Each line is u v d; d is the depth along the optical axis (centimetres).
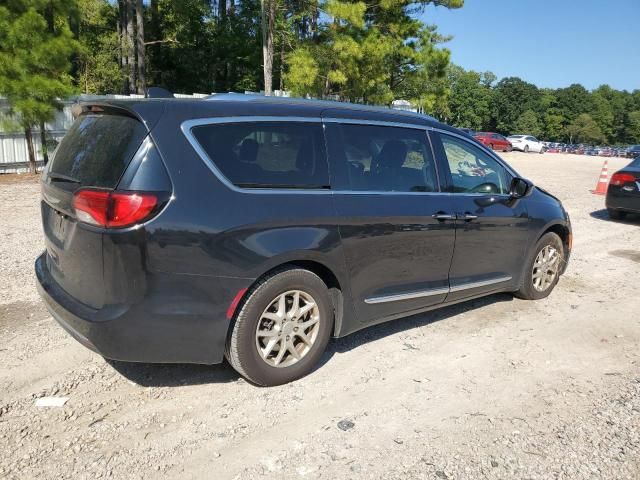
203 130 329
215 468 280
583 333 482
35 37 1321
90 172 323
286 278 348
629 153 4969
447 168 455
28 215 924
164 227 303
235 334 339
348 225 373
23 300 510
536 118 12500
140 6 2608
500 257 504
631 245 871
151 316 307
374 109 425
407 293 424
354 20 1777
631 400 362
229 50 3556
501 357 426
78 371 377
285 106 371
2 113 1398
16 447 291
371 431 317
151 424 317
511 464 290
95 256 306
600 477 281
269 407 339
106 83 2689
